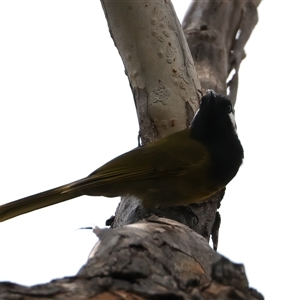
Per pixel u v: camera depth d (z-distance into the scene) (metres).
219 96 11.27
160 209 11.02
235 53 15.49
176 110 11.55
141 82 11.68
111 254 6.13
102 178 10.47
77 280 5.51
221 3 15.64
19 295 5.15
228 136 11.22
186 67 11.78
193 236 7.45
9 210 9.98
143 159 10.76
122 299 5.38
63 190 10.17
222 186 11.10
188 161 10.79
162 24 11.62
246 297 5.88
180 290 5.84
